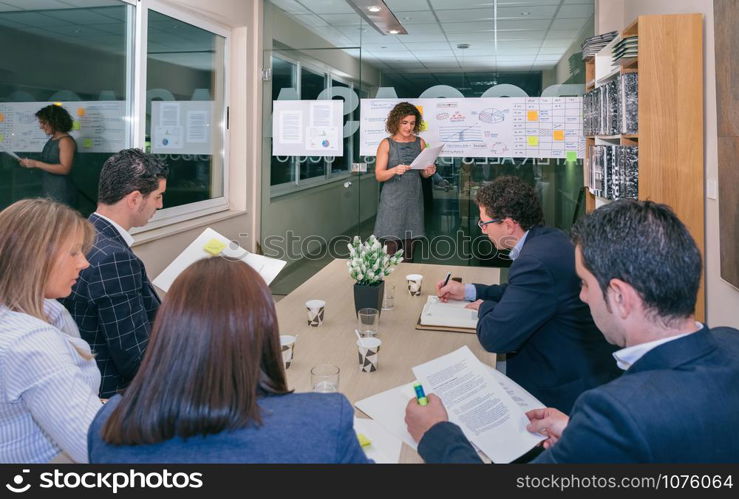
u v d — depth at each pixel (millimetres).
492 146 4664
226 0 4379
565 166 4574
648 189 3055
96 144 3256
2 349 1124
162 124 3848
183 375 745
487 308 1841
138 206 1900
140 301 1770
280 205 5113
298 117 4996
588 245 937
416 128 4688
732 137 2510
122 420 749
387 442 1235
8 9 2623
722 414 813
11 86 2656
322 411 796
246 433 753
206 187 4512
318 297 2496
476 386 1415
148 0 3594
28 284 1214
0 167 2615
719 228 2738
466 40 4637
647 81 3025
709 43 2887
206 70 4398
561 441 888
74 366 1190
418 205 4688
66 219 1294
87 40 3146
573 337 1696
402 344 1896
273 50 4996
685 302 873
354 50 4832
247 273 834
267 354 828
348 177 4945
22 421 1187
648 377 854
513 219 1883
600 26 4367
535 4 4512
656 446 792
